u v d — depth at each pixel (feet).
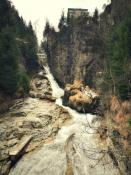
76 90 139.44
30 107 112.88
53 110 111.86
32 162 70.85
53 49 237.66
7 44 125.49
